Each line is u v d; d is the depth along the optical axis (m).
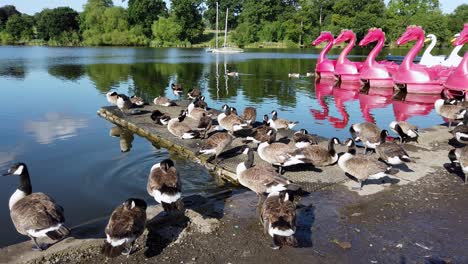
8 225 8.98
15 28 114.75
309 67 50.81
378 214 7.99
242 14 118.38
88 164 12.88
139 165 12.73
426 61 33.53
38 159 13.45
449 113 15.48
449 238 7.08
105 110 19.91
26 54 73.19
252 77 39.00
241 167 9.17
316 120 19.69
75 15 115.31
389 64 35.97
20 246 6.48
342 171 10.50
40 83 32.84
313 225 7.53
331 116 20.72
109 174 11.95
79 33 114.25
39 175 11.97
